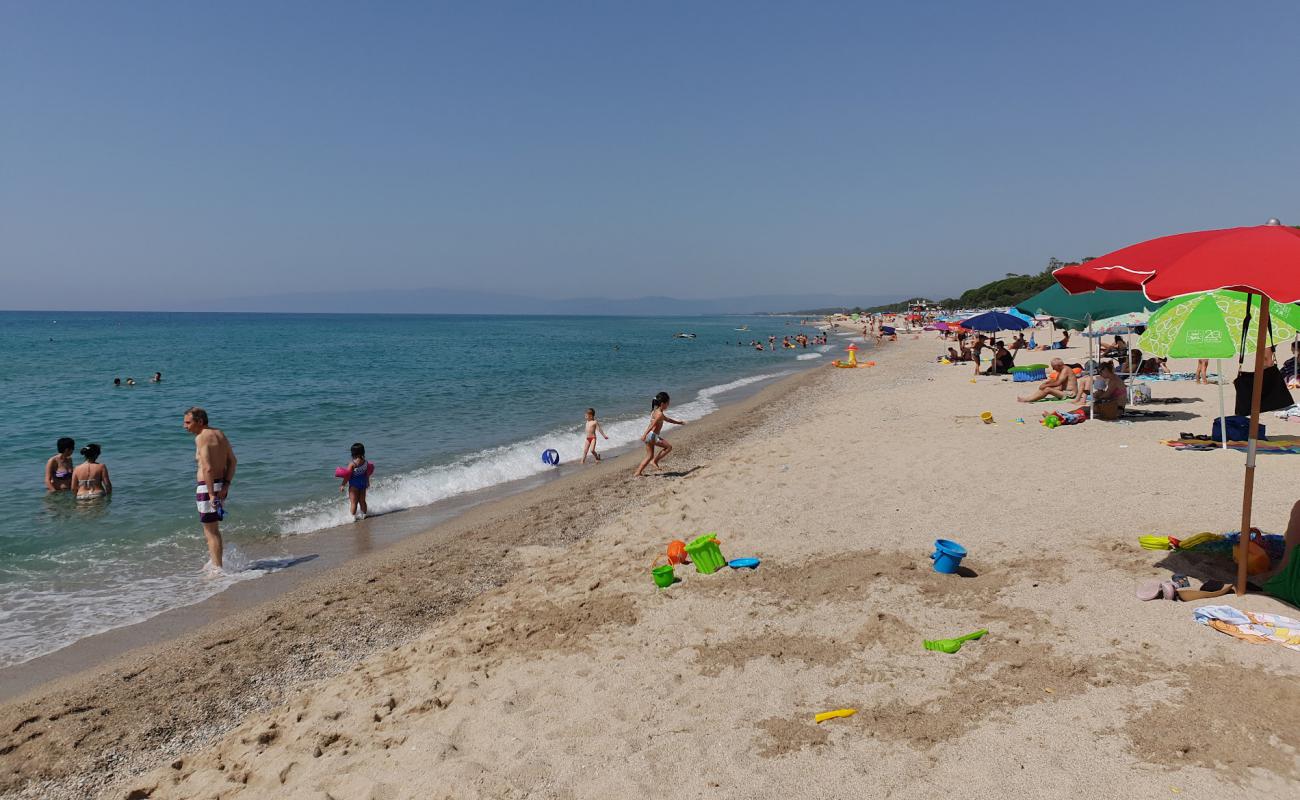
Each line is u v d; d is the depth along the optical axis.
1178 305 10.01
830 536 7.44
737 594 6.19
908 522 7.66
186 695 5.43
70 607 7.18
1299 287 3.65
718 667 4.95
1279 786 3.20
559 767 3.94
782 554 7.05
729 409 21.58
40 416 19.55
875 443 12.32
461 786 3.82
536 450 15.28
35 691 5.54
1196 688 3.98
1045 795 3.31
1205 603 4.96
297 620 6.76
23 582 7.85
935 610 5.46
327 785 3.99
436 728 4.50
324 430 17.61
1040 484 8.66
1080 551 6.30
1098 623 4.90
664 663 5.09
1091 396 13.01
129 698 5.39
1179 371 20.97
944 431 13.02
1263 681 3.94
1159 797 3.22
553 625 5.95
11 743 4.83
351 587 7.58
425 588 7.47
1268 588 4.95
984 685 4.32
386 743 4.40
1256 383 4.87
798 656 4.98
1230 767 3.35
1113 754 3.54
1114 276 4.79
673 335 92.94
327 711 4.93
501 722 4.49
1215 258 4.02
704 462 13.00
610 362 42.88
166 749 4.73
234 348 54.78
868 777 3.59
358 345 61.44
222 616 6.96
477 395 24.97
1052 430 12.30
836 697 4.40
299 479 12.56
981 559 6.38
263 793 4.03
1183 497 7.62
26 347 53.88
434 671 5.35
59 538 9.27
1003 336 46.12
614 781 3.76
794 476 10.30
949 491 8.72
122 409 20.91
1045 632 4.88
